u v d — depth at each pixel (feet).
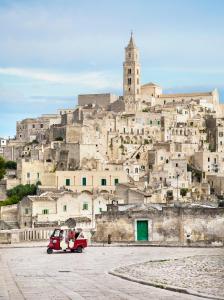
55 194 549.54
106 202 537.24
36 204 517.14
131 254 204.54
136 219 244.63
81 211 524.93
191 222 240.32
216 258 189.47
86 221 377.50
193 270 157.79
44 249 223.51
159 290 122.42
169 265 169.27
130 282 134.21
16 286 123.85
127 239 244.83
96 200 531.50
